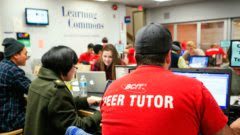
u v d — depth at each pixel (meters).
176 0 9.13
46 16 7.05
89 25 8.40
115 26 9.32
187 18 10.04
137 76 1.04
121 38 9.56
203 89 0.97
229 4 8.95
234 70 2.39
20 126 2.34
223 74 1.72
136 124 0.93
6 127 2.30
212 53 6.09
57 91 1.66
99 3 8.70
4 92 2.34
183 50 6.89
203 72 1.79
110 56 3.23
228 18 9.09
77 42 8.05
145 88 0.99
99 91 2.67
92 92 2.71
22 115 2.37
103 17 8.87
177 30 10.54
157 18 10.91
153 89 0.97
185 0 9.22
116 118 0.99
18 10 6.50
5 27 6.24
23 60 2.57
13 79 2.34
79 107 2.17
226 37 9.22
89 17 8.38
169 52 1.06
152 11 11.02
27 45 6.64
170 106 0.92
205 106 0.95
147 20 11.22
